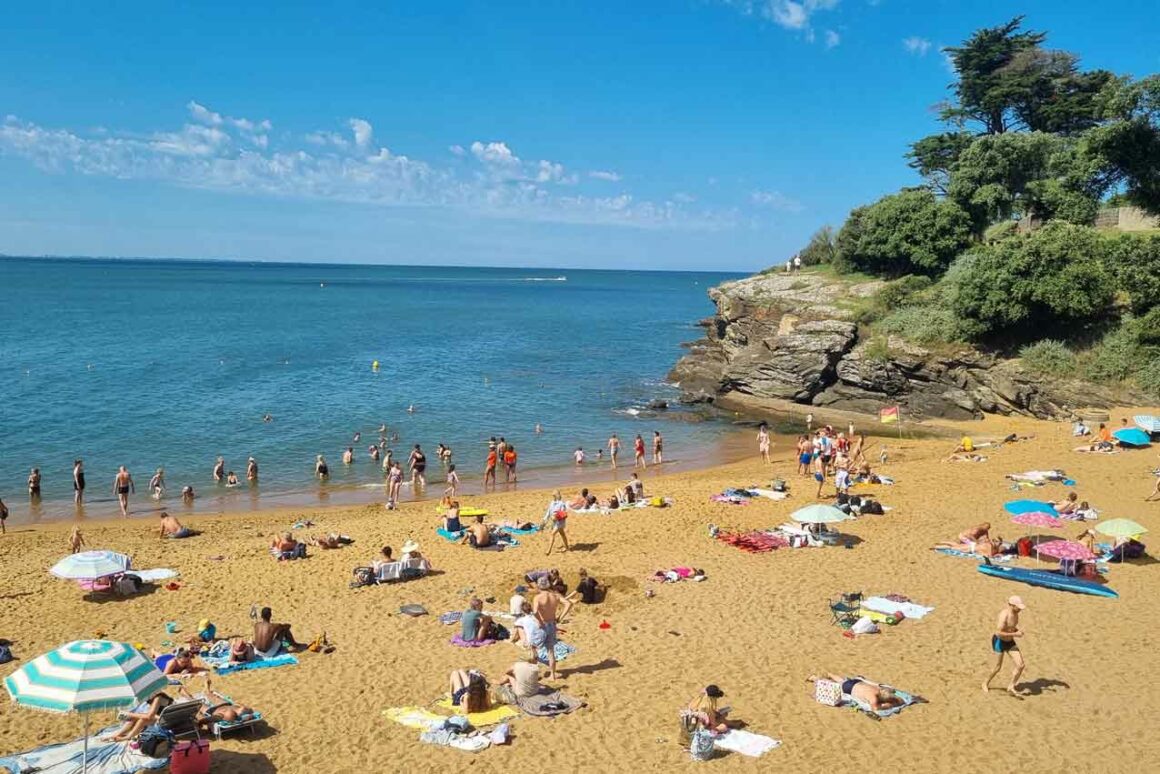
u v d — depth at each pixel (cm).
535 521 2962
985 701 1539
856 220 7144
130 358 7438
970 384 5134
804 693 1584
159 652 1812
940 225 6328
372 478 3866
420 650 1827
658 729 1450
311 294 19788
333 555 2545
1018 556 2405
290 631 1855
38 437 4434
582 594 2112
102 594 2178
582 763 1342
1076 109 7300
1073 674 1647
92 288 19525
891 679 1641
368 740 1420
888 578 2253
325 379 6600
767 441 4238
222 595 2189
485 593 2203
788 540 2575
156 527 3006
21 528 3012
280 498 3509
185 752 1253
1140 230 5744
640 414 5541
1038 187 6406
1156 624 1891
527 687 1550
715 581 2253
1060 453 3766
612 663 1739
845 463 3388
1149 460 3519
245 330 10412
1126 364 4659
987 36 8000
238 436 4597
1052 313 5022
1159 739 1391
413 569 2327
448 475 3534
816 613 2009
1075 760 1334
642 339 10600
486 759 1359
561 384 6775
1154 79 5822
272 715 1516
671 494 3353
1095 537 2561
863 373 5500
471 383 6669
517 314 14788
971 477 3400
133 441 4409
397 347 8962
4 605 2100
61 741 1412
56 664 1195
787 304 6488
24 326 10150
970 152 6669
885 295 6012
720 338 7600
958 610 2012
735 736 1411
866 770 1313
